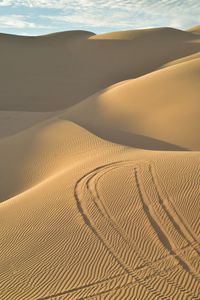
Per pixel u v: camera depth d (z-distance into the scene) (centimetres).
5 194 1719
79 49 7281
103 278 861
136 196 1157
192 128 2162
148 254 913
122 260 908
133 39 7356
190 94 2506
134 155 1605
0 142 2455
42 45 7569
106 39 7556
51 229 1084
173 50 6562
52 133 2309
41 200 1282
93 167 1496
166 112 2406
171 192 1148
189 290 791
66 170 1592
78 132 2245
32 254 992
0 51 6931
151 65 6122
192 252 897
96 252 950
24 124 3362
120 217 1073
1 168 1972
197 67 2875
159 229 995
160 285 814
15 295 853
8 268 955
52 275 901
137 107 2614
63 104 4488
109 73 6012
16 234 1102
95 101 3058
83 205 1170
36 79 5641
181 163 1345
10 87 5200
